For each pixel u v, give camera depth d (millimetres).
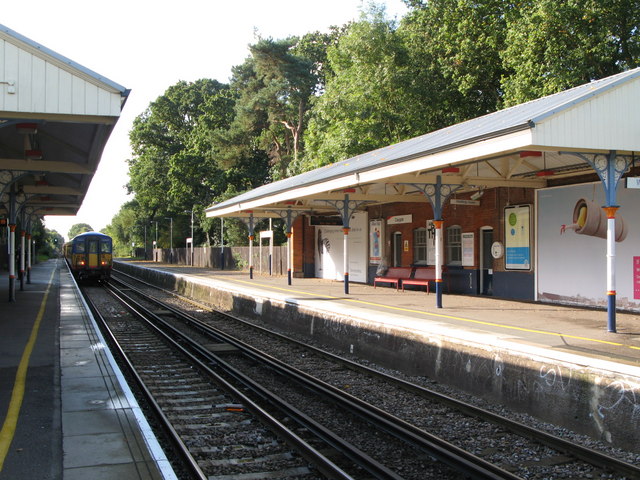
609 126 9391
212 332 15500
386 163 12836
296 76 45812
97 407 6762
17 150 13859
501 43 27438
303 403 8758
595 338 9227
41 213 28969
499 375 8633
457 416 7945
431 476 5906
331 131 34625
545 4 21656
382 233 22484
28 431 5875
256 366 11617
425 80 32000
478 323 11180
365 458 6043
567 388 7504
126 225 96062
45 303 18531
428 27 32031
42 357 9734
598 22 21688
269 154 51656
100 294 28594
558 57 22375
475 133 10695
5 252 42406
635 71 9859
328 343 13766
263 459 6227
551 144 9031
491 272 17172
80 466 4945
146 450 5344
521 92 23500
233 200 27547
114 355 12344
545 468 6074
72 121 8594
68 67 8422
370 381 10109
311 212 26625
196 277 30453
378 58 32562
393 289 20547
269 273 33281
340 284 23703
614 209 9758
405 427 7199
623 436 6695
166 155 63344
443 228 19281
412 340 10656
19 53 8281
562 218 14336
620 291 12891
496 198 16672
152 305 24141
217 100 56562
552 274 14711
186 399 8711
